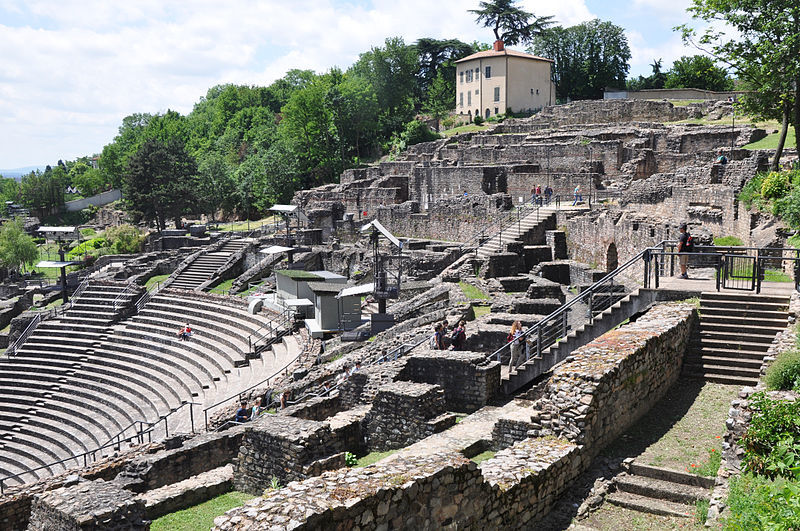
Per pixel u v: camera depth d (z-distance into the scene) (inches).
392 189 2819.9
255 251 2475.4
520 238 1860.2
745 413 542.0
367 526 435.5
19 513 761.6
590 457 607.8
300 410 868.6
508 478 538.3
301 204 3161.9
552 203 2167.8
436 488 475.5
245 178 3944.4
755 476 499.8
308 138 4106.8
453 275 1641.2
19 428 1477.6
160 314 1939.0
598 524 532.1
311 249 2369.6
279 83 6579.7
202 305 1920.5
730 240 1387.8
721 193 1488.7
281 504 422.3
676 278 936.9
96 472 832.9
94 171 6156.5
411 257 1921.8
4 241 3157.0
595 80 4498.0
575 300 871.1
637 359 671.8
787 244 1069.8
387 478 461.7
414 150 3597.4
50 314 2102.6
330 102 4008.4
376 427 810.2
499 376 868.0
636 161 2272.4
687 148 2406.5
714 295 826.2
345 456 715.4
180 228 3506.4
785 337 708.7
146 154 3464.6
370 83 4409.5
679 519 519.5
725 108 2817.4
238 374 1389.0
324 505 418.9
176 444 874.1
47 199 5246.1
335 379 1029.8
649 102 3019.2
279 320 1640.0
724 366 756.6
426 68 5196.9
